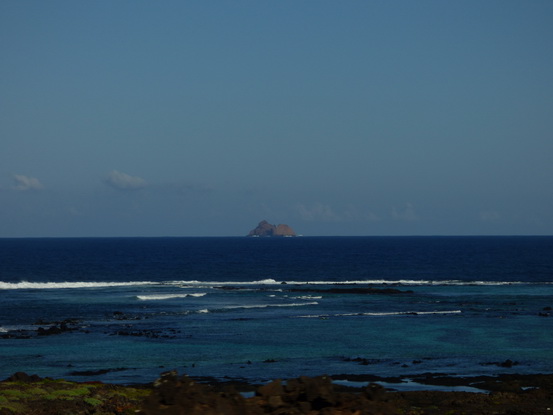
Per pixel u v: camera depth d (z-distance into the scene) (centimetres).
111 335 5644
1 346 5097
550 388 3569
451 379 3862
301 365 4350
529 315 7106
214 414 1377
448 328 6106
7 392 2848
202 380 3853
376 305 8138
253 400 1453
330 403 1446
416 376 3988
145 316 6925
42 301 8438
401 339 5462
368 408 1435
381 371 4153
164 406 1384
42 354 4769
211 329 6009
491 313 7294
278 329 6019
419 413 2792
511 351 4912
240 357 4650
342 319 6738
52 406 2606
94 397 2817
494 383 3734
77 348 5009
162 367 4294
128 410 2548
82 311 7381
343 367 4291
